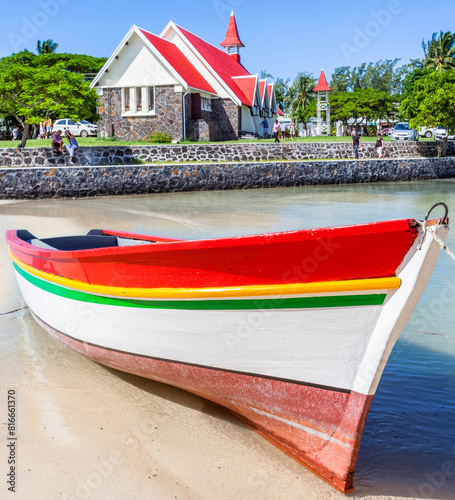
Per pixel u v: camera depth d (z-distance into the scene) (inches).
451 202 768.3
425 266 133.0
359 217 629.6
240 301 154.0
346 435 148.6
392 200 804.0
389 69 2977.4
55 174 888.9
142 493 140.6
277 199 834.2
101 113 1264.8
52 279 210.5
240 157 1151.0
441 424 177.5
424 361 223.8
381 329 139.8
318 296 144.2
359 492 145.6
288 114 3090.6
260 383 163.8
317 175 1106.7
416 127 1305.4
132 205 767.7
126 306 179.5
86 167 909.2
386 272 137.7
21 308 293.9
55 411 181.2
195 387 183.5
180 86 1209.4
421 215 641.6
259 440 171.0
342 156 1263.5
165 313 169.6
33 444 160.7
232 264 151.6
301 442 161.2
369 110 2050.9
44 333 257.9
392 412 185.2
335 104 2118.6
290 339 152.7
